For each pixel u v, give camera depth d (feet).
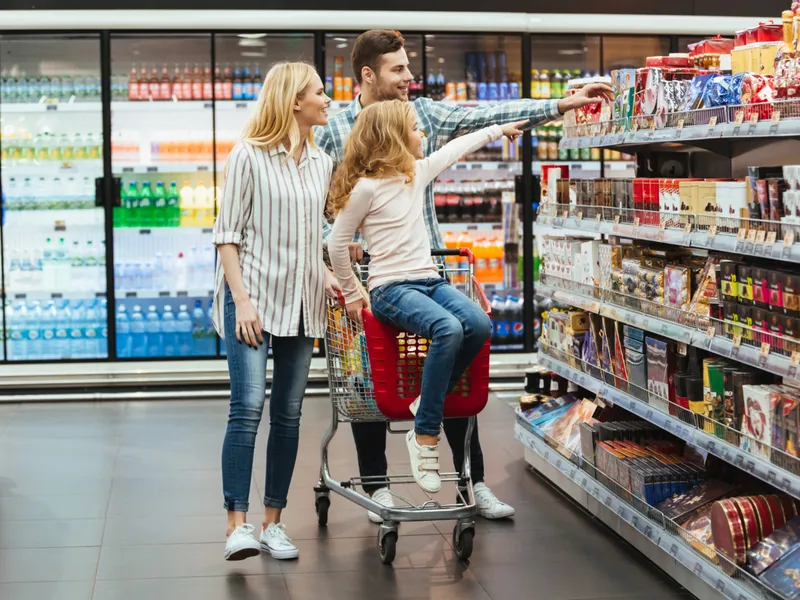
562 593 11.10
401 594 11.09
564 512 14.05
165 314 23.75
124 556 12.28
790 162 12.23
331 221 13.15
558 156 23.76
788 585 9.09
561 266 15.70
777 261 11.30
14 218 23.00
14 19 21.13
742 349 10.26
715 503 10.34
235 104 22.91
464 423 13.69
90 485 15.30
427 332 11.02
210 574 11.70
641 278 12.94
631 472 12.35
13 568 11.86
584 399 15.42
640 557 12.26
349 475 15.80
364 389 12.32
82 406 20.90
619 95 13.44
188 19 21.47
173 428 18.97
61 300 23.47
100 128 23.31
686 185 11.57
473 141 12.25
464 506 11.98
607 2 22.76
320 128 13.57
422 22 21.98
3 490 15.03
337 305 12.44
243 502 11.82
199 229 23.52
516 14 22.24
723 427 10.76
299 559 12.21
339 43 23.17
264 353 12.04
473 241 23.89
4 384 21.67
